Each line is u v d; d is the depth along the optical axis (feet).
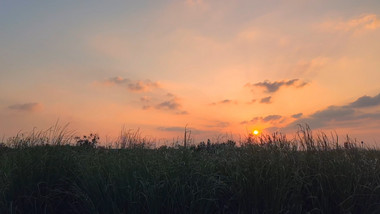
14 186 21.24
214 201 20.43
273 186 19.85
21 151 23.56
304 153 23.18
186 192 20.49
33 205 21.44
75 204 22.17
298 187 20.49
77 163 23.25
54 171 22.57
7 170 21.76
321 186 20.22
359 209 20.59
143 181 20.45
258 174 20.49
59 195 22.17
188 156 22.74
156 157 23.18
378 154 25.52
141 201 20.25
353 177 20.75
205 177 21.12
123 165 21.76
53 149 24.09
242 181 20.67
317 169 21.59
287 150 23.17
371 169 21.65
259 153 22.27
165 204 20.31
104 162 22.72
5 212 20.40
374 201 20.45
